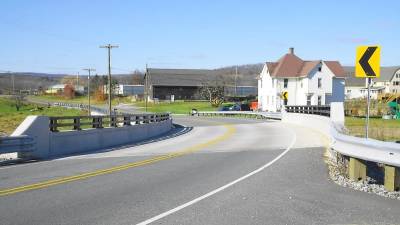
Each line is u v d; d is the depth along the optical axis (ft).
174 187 35.86
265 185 36.73
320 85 242.17
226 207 28.81
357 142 36.99
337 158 48.16
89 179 39.70
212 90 327.06
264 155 58.95
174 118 211.82
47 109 372.17
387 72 415.03
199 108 314.96
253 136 95.25
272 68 258.16
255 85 481.05
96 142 71.36
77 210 27.91
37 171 44.60
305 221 25.53
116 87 517.14
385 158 34.30
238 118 210.59
